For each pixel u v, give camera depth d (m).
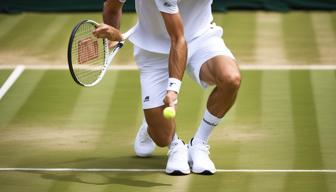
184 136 19.20
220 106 15.85
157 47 16.30
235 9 32.88
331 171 16.61
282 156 17.61
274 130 19.50
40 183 16.06
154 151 18.11
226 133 19.28
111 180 16.16
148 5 15.97
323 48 27.78
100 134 19.39
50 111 21.23
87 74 15.83
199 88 23.08
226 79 15.44
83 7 32.69
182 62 14.96
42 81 24.05
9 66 25.69
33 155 17.84
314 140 18.72
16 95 22.67
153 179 16.14
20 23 31.28
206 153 16.47
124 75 24.61
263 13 32.59
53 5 32.84
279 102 21.89
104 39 16.00
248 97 22.31
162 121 16.27
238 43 28.42
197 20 16.22
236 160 17.33
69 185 15.92
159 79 16.39
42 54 27.16
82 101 22.09
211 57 15.84
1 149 18.28
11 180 16.25
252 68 25.33
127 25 30.44
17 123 20.25
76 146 18.48
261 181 16.00
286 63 25.92
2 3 32.88
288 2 32.94
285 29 30.31
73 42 15.06
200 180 16.03
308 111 21.08
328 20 31.55
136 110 21.31
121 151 18.11
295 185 15.78
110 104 21.84
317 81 23.92
